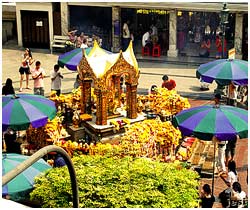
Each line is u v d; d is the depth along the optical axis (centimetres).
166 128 1201
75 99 1473
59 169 856
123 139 1093
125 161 863
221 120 1078
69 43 2805
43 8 2922
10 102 1202
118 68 1342
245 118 1102
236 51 2516
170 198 746
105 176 791
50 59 2720
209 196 1012
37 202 852
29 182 881
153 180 780
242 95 1784
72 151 1187
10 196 861
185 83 2202
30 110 1188
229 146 1320
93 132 1354
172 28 2666
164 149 1201
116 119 1391
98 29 2950
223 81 1477
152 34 2723
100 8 2933
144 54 2730
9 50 2947
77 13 2956
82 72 1396
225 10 1781
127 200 736
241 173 1301
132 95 1388
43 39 2989
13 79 2273
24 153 1271
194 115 1109
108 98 1376
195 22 2786
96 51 1417
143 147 1092
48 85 2178
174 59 2653
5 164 912
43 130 1248
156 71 2423
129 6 2702
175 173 820
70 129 1398
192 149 1388
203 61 2597
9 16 3153
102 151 1124
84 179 779
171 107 1463
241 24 2473
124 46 2847
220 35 2538
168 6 2594
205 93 2047
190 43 2814
